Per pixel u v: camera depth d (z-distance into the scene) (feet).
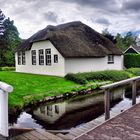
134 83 21.75
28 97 34.09
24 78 51.13
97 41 69.46
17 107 29.86
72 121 25.30
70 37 61.52
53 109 31.53
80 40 63.00
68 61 55.42
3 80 46.39
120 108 29.07
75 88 43.11
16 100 32.22
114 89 48.52
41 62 61.93
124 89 48.47
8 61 107.34
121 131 14.60
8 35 124.57
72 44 58.44
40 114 28.81
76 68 57.57
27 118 27.07
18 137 13.67
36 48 63.31
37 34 67.82
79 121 25.25
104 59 67.00
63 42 57.11
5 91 12.72
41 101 34.60
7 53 109.91
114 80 57.41
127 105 31.42
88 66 61.16
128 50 119.96
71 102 36.11
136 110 19.58
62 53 53.01
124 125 15.72
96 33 74.08
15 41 124.57
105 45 70.38
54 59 57.26
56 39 56.80
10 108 28.89
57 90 40.11
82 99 38.47
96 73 56.18
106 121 16.61
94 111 29.71
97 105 33.47
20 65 72.23
